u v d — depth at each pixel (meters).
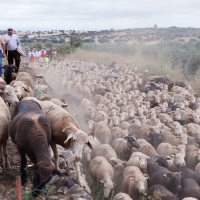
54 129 9.08
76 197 8.42
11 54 17.83
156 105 20.88
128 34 128.38
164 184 10.80
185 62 37.50
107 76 29.52
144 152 12.84
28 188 8.30
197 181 11.11
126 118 17.44
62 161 10.12
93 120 16.53
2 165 9.20
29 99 10.31
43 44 79.12
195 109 20.53
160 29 133.00
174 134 14.88
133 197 10.55
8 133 9.16
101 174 10.89
